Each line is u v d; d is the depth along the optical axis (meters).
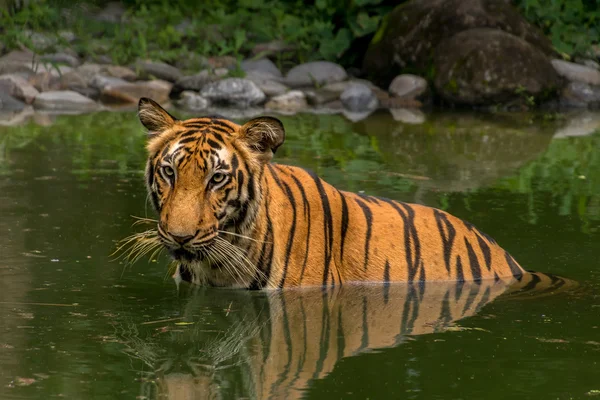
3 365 7.49
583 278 10.45
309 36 30.23
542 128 22.52
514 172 16.67
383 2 30.70
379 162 17.28
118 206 13.10
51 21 28.27
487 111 26.19
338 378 7.35
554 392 7.12
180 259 9.36
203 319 8.84
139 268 10.48
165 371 7.44
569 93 27.42
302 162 16.97
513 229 12.45
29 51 26.52
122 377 7.29
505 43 26.83
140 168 15.97
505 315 9.14
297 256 9.84
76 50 27.66
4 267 10.25
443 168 16.88
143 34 28.61
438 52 27.41
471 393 7.07
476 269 10.52
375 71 28.83
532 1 29.55
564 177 16.30
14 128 19.95
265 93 26.16
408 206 10.79
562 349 8.14
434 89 27.19
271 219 9.66
